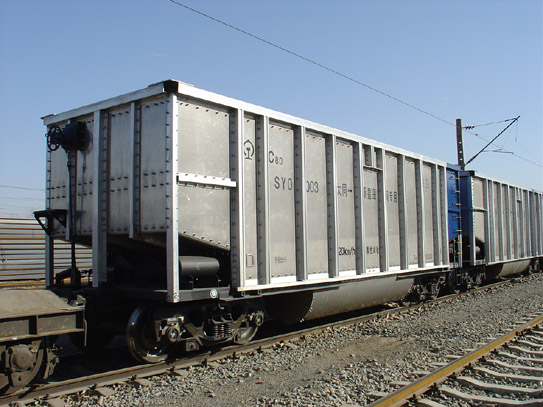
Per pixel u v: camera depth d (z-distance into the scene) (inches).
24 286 544.1
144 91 258.8
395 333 351.3
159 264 285.7
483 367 251.9
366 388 219.1
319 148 350.3
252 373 250.2
